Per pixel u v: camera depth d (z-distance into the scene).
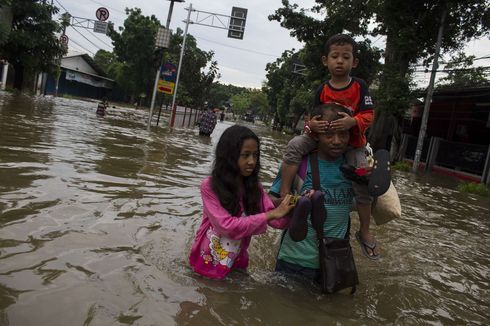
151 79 53.03
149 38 51.19
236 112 116.69
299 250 3.28
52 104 22.59
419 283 3.75
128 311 2.43
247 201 3.20
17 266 2.80
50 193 4.65
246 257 3.31
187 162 9.04
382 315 2.95
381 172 3.10
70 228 3.68
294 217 2.96
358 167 3.28
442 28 17.45
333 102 3.31
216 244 3.08
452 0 16.67
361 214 3.45
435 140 20.59
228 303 2.73
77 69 48.50
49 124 12.02
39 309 2.32
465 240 5.76
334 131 3.16
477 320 3.12
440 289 3.67
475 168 17.81
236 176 3.09
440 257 4.71
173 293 2.75
